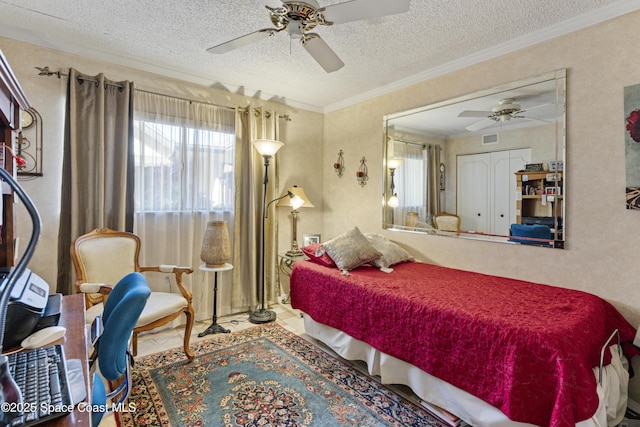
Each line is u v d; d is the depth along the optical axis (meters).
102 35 2.44
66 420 0.73
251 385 2.14
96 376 1.37
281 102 3.90
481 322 1.66
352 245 2.83
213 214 3.36
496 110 2.58
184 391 2.06
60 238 2.51
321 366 2.40
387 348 2.08
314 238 4.05
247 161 3.52
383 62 2.84
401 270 2.75
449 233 2.92
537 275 2.37
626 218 1.97
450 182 2.90
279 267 3.93
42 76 2.49
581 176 2.15
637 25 1.92
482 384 1.62
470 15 2.10
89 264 2.38
